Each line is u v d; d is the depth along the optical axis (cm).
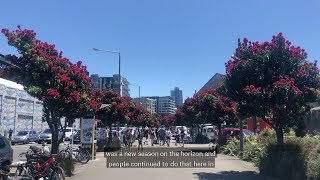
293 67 1664
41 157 1354
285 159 1452
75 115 1778
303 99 1593
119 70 4769
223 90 1827
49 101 1695
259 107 1630
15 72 1709
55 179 1328
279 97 1572
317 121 2125
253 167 2042
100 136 4081
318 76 1644
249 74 1664
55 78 1691
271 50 1662
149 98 14162
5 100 5003
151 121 7862
